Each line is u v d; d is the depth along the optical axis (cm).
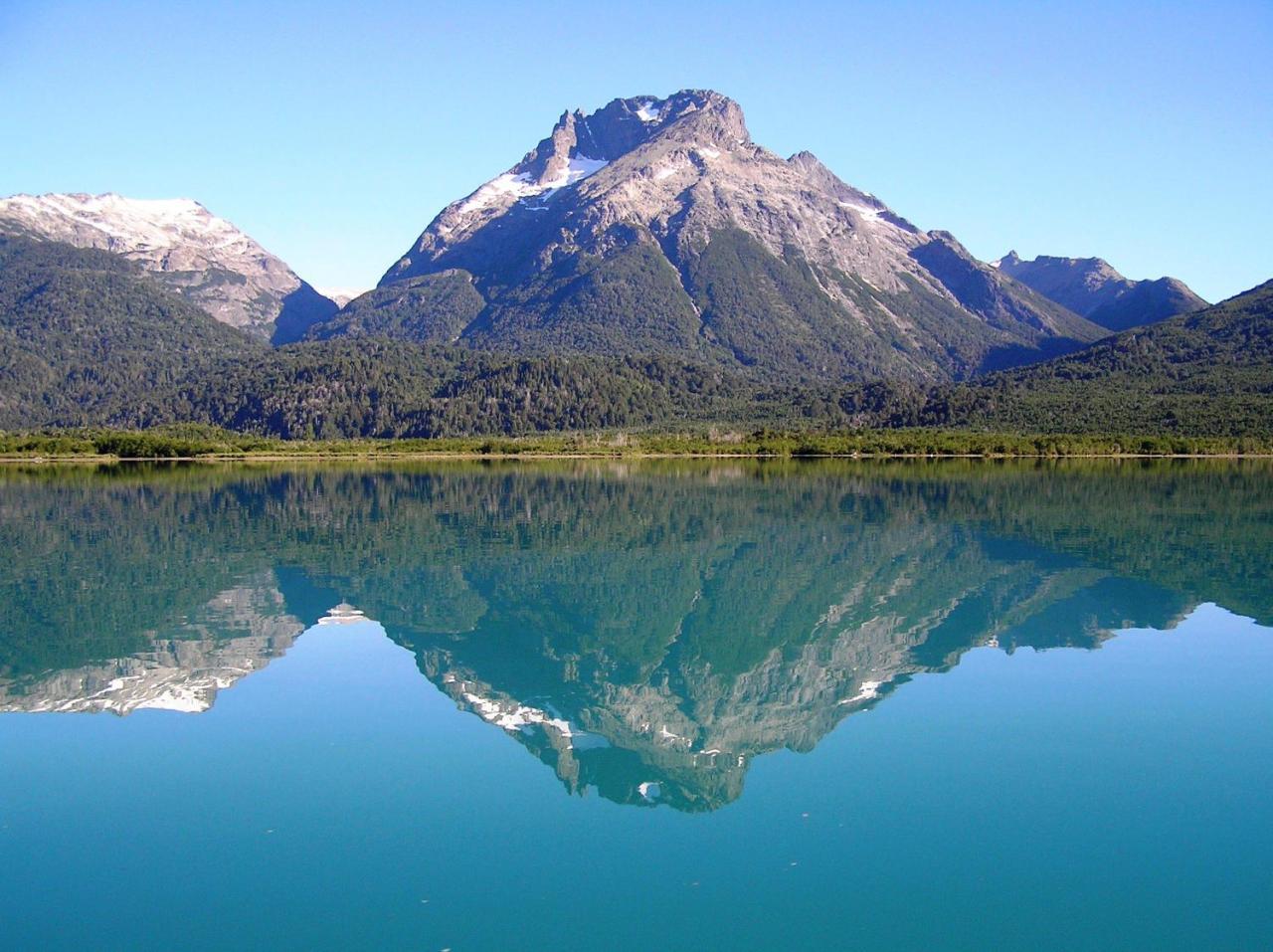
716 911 2402
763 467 18900
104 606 5691
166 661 4534
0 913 2428
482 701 3969
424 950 2258
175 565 7069
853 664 4506
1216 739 3469
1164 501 11006
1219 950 2256
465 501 11644
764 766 3259
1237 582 6212
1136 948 2259
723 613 5556
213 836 2794
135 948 2278
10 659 4553
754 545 7919
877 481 14462
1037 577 6425
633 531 8788
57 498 12188
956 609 5547
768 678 4288
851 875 2561
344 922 2367
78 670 4362
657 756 3362
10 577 6600
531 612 5600
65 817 2912
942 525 9000
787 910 2414
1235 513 9800
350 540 8300
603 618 5453
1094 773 3173
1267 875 2550
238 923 2380
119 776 3197
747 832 2797
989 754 3338
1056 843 2722
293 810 2952
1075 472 16538
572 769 3269
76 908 2444
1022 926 2344
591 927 2338
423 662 4556
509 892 2500
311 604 5781
